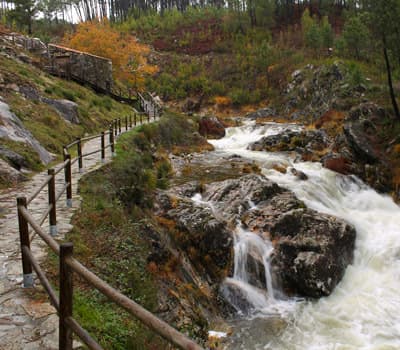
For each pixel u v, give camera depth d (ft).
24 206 15.92
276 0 234.38
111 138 48.11
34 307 14.89
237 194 43.86
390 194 58.29
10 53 85.92
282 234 37.73
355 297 33.14
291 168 62.03
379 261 39.01
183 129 88.84
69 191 29.01
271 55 175.42
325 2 223.92
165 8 319.27
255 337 26.89
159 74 195.93
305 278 33.35
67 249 10.03
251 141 92.07
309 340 26.71
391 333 27.73
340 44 145.79
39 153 44.42
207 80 177.37
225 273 33.42
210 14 255.29
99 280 8.64
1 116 44.34
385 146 67.00
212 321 28.22
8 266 18.40
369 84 105.09
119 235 27.55
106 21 179.32
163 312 23.59
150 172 48.37
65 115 65.10
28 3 176.14
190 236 34.60
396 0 68.23
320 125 96.94
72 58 101.65
